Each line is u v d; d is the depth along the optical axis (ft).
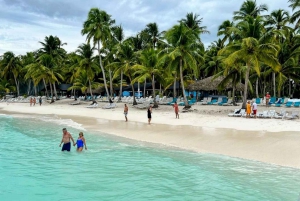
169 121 84.12
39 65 200.03
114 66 158.10
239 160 41.98
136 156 45.83
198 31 118.01
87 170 38.96
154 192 30.86
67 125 84.33
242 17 141.38
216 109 103.19
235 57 90.02
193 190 31.17
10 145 56.44
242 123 71.92
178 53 100.32
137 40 177.06
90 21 150.92
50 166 41.11
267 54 93.04
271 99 112.88
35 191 31.83
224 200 28.40
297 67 131.44
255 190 30.60
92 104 157.79
